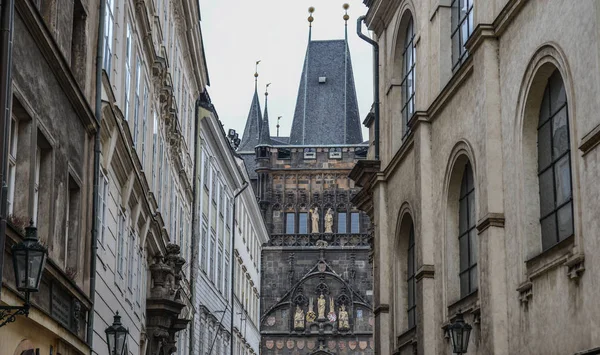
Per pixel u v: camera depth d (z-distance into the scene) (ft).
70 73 77.00
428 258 107.55
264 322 371.15
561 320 73.20
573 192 71.61
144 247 133.49
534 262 78.69
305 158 387.96
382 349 127.75
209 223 223.71
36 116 67.97
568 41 72.13
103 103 94.12
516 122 82.58
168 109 150.82
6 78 56.34
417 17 117.08
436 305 105.81
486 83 87.51
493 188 86.07
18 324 63.31
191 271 191.93
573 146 71.15
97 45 92.27
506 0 85.97
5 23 56.70
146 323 140.05
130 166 110.73
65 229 79.46
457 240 102.99
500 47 87.15
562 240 72.84
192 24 178.91
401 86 129.49
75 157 83.61
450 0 108.88
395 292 124.57
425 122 109.91
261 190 385.09
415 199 111.86
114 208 105.81
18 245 52.90
